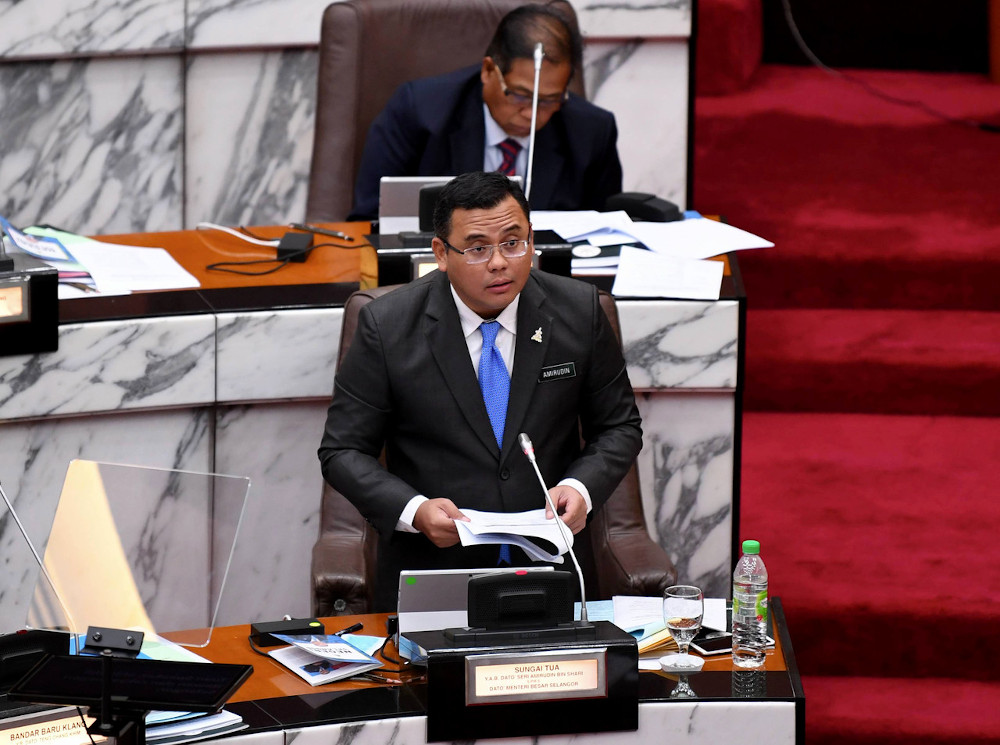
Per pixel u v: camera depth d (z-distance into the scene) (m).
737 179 18.48
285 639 8.90
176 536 7.92
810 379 15.83
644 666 8.66
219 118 17.50
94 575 7.94
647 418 11.86
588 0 17.05
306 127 17.72
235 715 8.02
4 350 10.61
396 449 10.01
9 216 17.02
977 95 20.59
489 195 9.14
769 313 16.83
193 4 16.80
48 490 11.18
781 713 8.25
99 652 7.70
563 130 14.21
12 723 7.69
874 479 14.45
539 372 9.73
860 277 16.78
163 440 11.42
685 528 12.09
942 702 12.10
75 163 17.11
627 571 10.17
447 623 8.50
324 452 9.88
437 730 8.05
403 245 11.59
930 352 15.73
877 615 12.39
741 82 20.44
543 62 13.03
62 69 16.73
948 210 17.56
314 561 10.25
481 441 9.72
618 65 17.47
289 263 12.55
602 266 12.13
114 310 11.12
